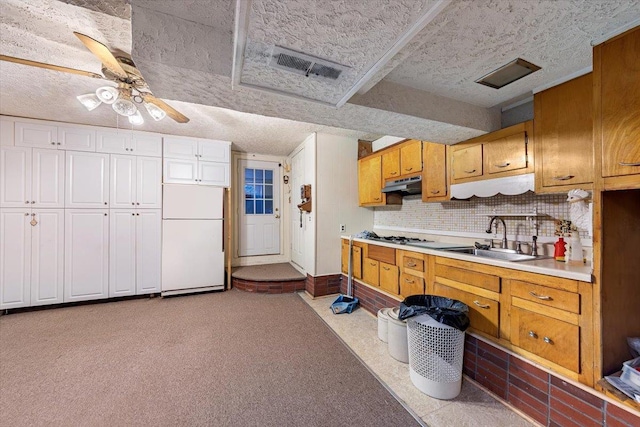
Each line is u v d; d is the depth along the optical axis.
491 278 1.76
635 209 1.40
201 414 1.54
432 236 3.08
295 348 2.32
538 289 1.50
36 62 1.69
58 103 2.69
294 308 3.32
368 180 3.74
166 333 2.60
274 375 1.93
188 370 1.98
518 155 1.92
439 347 1.70
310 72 1.35
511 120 2.17
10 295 3.05
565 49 1.44
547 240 2.00
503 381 1.66
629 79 1.20
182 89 1.49
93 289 3.37
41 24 1.53
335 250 3.87
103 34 1.62
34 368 1.99
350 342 2.43
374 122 1.99
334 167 3.87
